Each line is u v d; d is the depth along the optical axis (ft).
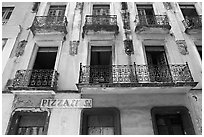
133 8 40.42
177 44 34.37
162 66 31.01
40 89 27.66
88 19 37.83
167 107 27.25
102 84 26.66
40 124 27.17
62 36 35.78
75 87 29.35
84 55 32.96
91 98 28.19
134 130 25.32
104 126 26.94
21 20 39.47
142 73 29.60
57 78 29.94
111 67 30.60
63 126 25.72
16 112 27.37
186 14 41.50
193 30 35.78
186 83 26.66
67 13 39.83
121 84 26.66
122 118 26.32
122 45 34.19
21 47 34.58
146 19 38.73
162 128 27.02
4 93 29.04
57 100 27.91
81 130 25.46
